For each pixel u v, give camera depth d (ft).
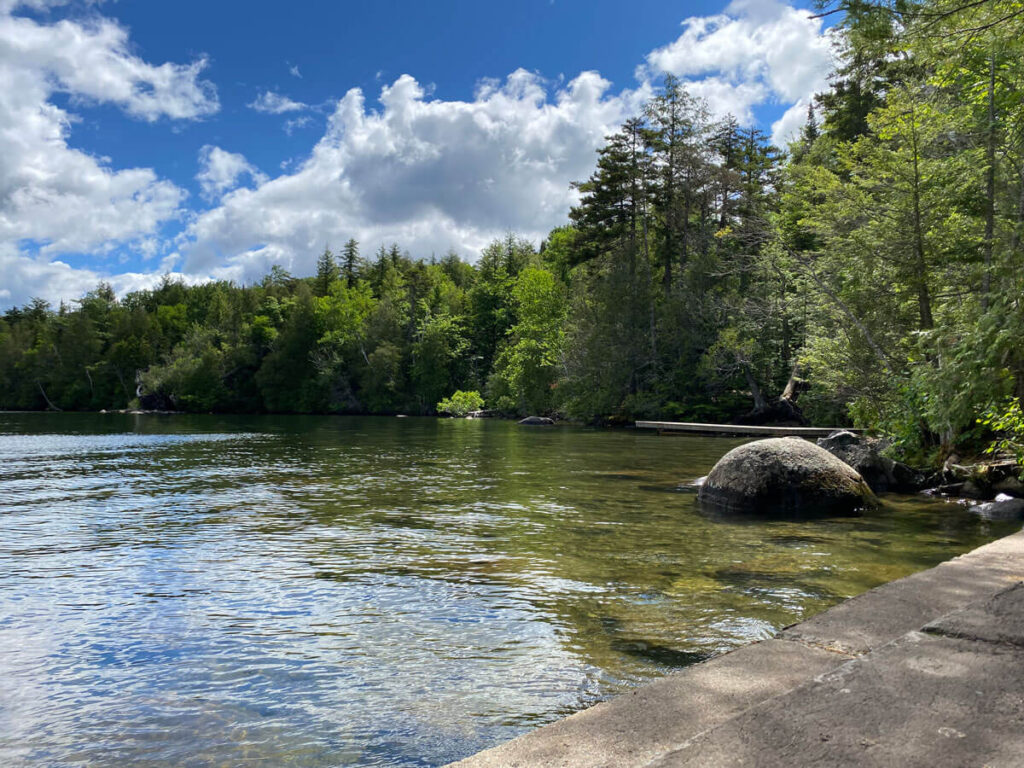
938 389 38.75
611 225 150.00
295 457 64.64
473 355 240.73
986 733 6.34
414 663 14.40
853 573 21.30
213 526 29.76
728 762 5.82
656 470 52.06
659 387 131.85
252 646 15.52
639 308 138.51
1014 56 38.27
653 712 7.52
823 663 9.00
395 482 45.11
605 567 22.26
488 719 11.91
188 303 367.04
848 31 28.19
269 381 240.53
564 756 6.50
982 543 25.63
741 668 8.86
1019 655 8.47
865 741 6.19
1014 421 33.65
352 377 234.58
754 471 33.81
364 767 10.37
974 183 50.80
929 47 29.04
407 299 249.96
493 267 306.14
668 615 17.26
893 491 40.29
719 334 125.18
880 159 59.88
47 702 12.74
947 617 9.98
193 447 78.13
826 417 98.63
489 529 28.78
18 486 44.01
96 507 35.24
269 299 279.49
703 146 145.07
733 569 21.86
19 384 291.99
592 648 15.08
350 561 23.31
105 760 10.63
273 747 11.03
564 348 155.22
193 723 11.88
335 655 14.92
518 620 17.06
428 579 20.98
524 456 64.85
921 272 55.36
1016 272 37.06
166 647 15.49
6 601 18.98
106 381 281.33
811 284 75.05
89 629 16.72
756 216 132.16
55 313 359.25
